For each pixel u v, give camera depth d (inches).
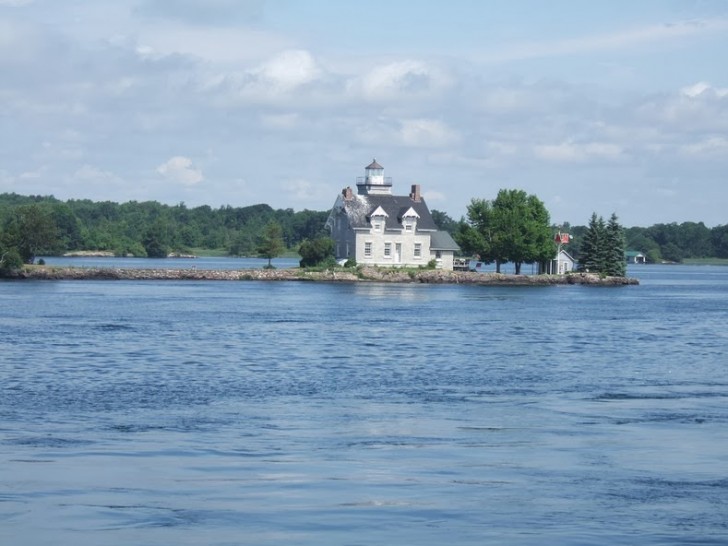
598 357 2704.2
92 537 977.5
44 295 5359.3
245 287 6540.4
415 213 7357.3
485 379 2210.9
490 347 2950.3
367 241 7303.2
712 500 1131.9
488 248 7623.0
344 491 1160.8
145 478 1218.6
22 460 1314.0
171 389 1999.3
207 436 1496.1
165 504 1098.7
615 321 4128.9
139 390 1978.3
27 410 1721.2
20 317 3809.1
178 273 7460.6
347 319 3951.8
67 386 2021.4
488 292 6417.3
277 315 4114.2
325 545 958.4
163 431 1533.0
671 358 2696.9
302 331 3388.3
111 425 1583.4
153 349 2746.1
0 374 2182.6
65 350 2679.6
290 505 1098.1
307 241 7731.3
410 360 2571.4
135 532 995.3
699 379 2239.2
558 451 1398.9
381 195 7475.4
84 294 5511.8
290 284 6973.4
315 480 1214.3
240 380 2151.8
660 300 5979.3
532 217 7696.9
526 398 1916.8
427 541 973.8
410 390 2020.2
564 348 2950.3
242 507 1087.6
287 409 1759.4
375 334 3324.3
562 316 4375.0
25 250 7273.6
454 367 2433.6
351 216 7347.4
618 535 998.4
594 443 1459.2
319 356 2637.8
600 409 1781.5
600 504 1114.7
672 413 1736.0
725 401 1887.3
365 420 1647.4
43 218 7288.4
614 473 1263.5
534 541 976.3
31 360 2442.2
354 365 2449.6
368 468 1283.2
